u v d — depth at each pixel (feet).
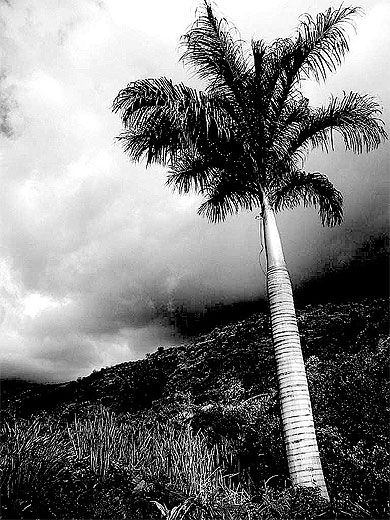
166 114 29.81
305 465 25.58
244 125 32.76
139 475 22.67
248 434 32.24
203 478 23.08
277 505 21.57
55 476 19.85
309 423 26.78
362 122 33.30
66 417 39.75
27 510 17.98
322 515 20.95
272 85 33.37
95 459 23.13
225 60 32.91
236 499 21.59
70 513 18.90
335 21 32.68
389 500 20.66
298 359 28.45
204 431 33.96
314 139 34.40
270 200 33.76
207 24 32.99
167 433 31.94
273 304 30.25
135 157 32.83
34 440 21.86
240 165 33.73
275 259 31.42
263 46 33.63
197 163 34.47
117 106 30.25
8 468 18.99
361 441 26.81
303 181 35.22
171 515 19.10
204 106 30.25
